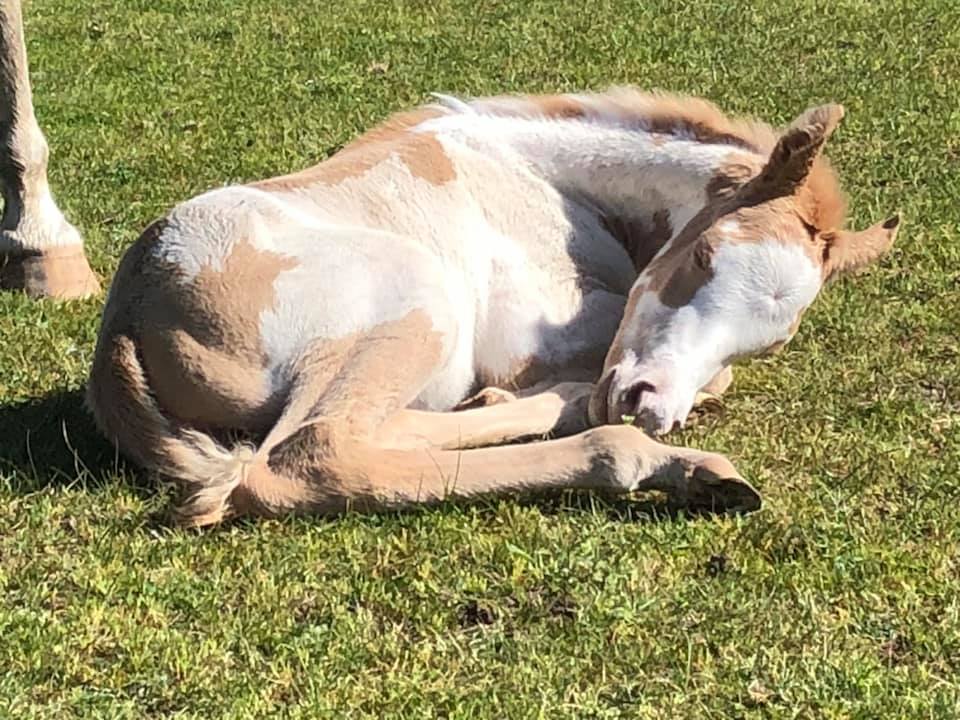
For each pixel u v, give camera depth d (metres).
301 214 4.98
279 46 11.88
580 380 5.28
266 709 3.63
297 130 9.22
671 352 4.84
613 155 5.46
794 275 4.84
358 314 4.75
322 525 4.46
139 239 4.95
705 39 11.70
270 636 3.92
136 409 4.75
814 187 5.02
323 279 4.76
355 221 5.09
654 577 4.23
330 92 10.38
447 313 4.85
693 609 4.06
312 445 4.53
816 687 3.71
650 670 3.79
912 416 5.32
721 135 5.45
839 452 5.05
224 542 4.39
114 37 12.28
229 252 4.78
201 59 11.45
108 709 3.61
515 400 5.05
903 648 3.92
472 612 4.07
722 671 3.79
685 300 4.89
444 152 5.34
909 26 11.95
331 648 3.87
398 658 3.84
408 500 4.52
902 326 6.12
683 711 3.64
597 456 4.58
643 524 4.51
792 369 5.74
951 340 6.01
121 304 4.84
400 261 4.84
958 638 3.93
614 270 5.48
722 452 5.05
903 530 4.52
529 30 12.20
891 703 3.65
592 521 4.51
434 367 4.80
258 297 4.74
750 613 4.04
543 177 5.48
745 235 4.85
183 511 4.47
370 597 4.12
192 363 4.71
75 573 4.21
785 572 4.24
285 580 4.20
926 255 6.84
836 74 10.45
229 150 8.74
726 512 4.58
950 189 7.77
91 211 7.66
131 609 4.06
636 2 13.18
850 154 8.40
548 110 5.55
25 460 4.89
